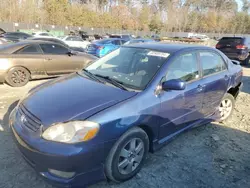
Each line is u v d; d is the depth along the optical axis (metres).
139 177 2.97
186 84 3.45
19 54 6.66
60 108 2.61
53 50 7.33
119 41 14.65
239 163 3.40
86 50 14.01
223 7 89.75
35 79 7.19
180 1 81.44
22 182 2.74
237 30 80.56
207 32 76.62
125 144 2.71
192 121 3.78
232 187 2.92
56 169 2.37
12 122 2.86
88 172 2.48
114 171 2.68
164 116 3.12
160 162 3.29
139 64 3.42
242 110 5.57
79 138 2.38
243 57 13.11
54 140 2.37
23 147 2.50
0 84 6.76
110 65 3.69
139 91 2.93
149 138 3.10
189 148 3.70
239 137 4.18
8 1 40.34
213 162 3.38
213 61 4.15
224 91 4.38
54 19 43.75
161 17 74.69
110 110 2.57
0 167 2.96
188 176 3.05
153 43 4.05
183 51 3.58
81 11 48.81
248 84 8.47
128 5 72.94
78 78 3.44
